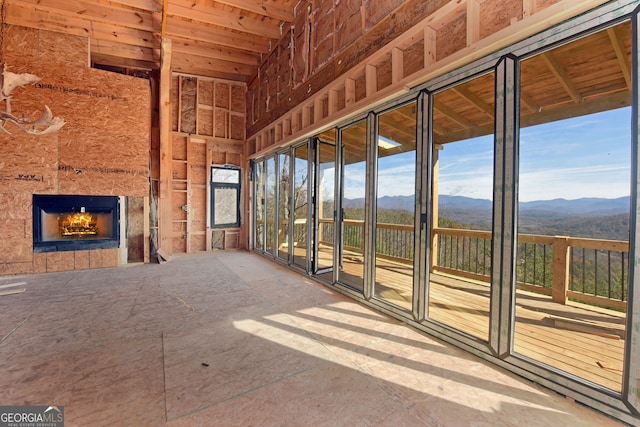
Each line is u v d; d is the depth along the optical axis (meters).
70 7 4.87
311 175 4.75
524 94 2.98
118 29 5.52
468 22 2.26
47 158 4.89
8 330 2.65
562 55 2.35
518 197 2.07
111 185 5.36
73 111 5.06
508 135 2.08
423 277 2.73
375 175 3.35
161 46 5.66
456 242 4.89
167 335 2.58
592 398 1.69
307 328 2.77
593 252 3.36
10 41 4.70
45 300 3.52
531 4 1.93
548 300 3.60
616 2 1.60
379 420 1.58
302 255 6.24
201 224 7.34
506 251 2.09
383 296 3.49
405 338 2.58
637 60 1.53
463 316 3.05
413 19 2.80
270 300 3.58
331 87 3.98
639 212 1.54
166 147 6.26
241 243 7.73
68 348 2.33
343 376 1.99
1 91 2.36
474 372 2.06
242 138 7.72
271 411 1.64
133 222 5.89
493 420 1.60
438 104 3.34
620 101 2.41
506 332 2.09
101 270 5.16
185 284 4.27
